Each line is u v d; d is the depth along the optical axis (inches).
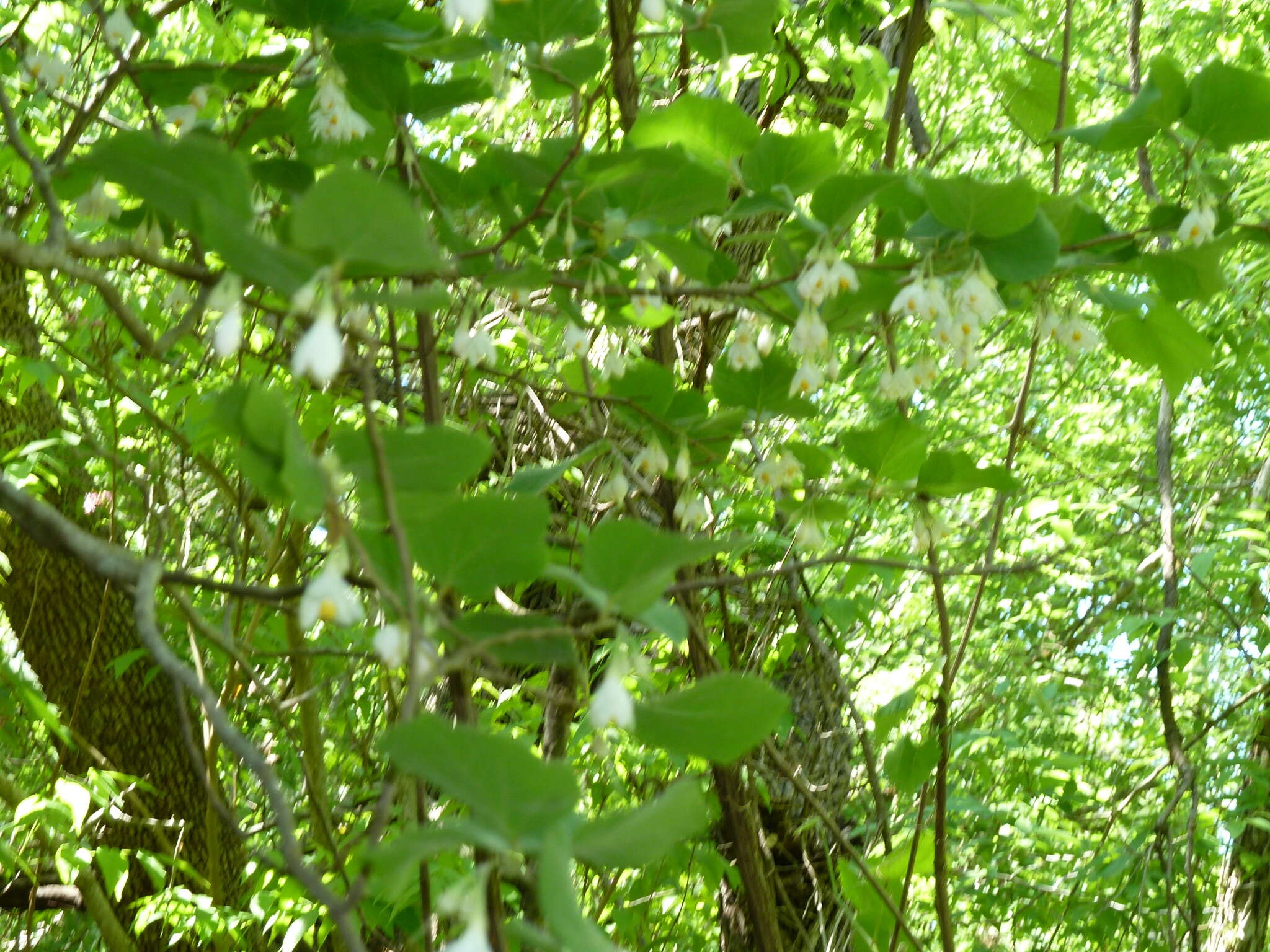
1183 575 213.2
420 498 44.3
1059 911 192.2
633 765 143.6
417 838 34.3
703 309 90.5
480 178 80.7
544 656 49.9
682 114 79.4
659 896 162.9
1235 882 203.9
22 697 109.8
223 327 48.8
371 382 43.5
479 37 75.5
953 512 240.8
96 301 133.0
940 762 104.7
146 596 43.4
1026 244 72.7
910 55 109.6
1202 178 78.3
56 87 90.9
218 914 126.7
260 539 132.5
